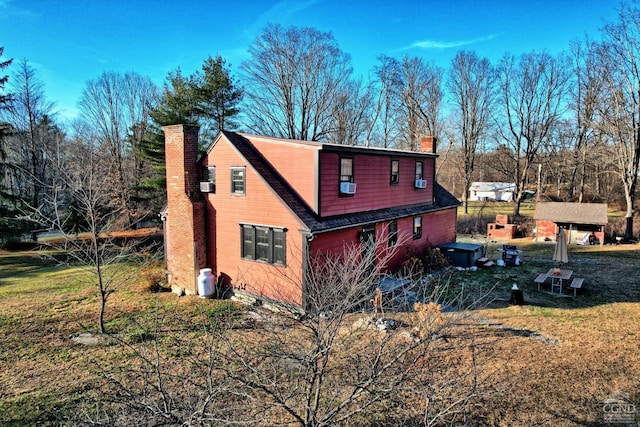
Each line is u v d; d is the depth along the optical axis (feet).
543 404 25.72
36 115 110.83
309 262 42.57
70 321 42.16
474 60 138.41
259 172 46.06
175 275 53.31
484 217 117.50
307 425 15.49
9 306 47.83
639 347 33.96
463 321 39.73
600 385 28.02
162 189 105.91
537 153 148.15
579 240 88.53
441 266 63.00
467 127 145.79
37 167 106.01
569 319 40.83
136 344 35.53
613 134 94.84
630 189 89.61
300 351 19.01
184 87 102.63
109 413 24.32
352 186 48.65
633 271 60.95
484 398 26.03
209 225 52.31
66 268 70.85
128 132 127.75
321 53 119.55
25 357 33.53
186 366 30.30
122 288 55.31
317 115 123.24
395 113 142.51
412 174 64.64
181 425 15.69
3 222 84.58
